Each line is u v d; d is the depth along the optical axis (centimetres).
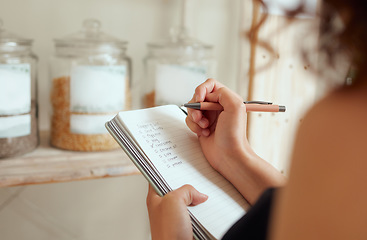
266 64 116
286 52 116
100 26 101
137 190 124
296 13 55
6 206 109
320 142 27
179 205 49
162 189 53
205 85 63
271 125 122
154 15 115
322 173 26
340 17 29
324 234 26
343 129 26
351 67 29
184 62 107
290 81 119
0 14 100
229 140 59
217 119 62
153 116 63
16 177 81
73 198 116
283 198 29
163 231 50
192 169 58
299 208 27
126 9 112
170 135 61
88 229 120
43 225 114
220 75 127
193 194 52
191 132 65
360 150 25
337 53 30
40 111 111
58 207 115
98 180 119
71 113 98
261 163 58
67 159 94
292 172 29
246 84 120
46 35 105
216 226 50
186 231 49
